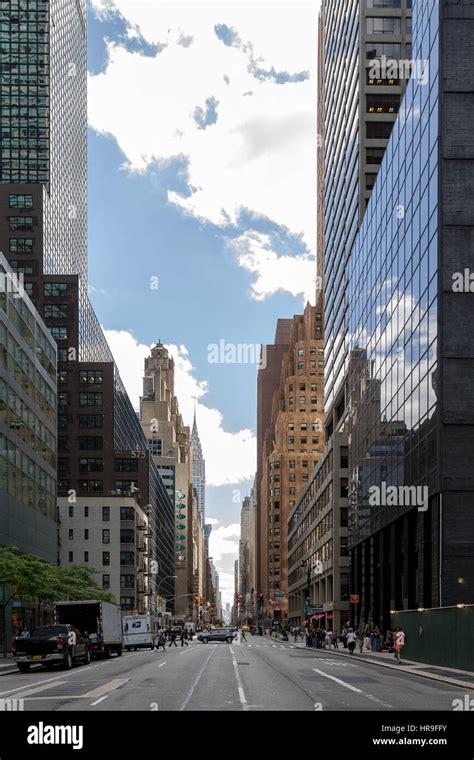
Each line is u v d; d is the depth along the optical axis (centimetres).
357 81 9700
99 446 14825
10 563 5400
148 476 15512
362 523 8138
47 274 15438
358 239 8900
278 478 19988
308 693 2497
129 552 13200
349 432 9406
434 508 5244
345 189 10650
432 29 5672
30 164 16550
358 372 8644
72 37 19850
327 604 10944
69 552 13200
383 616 6950
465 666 3816
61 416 14888
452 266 5225
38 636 4100
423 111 5844
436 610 4338
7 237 15212
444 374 5150
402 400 6297
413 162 6125
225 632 10288
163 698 2325
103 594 9238
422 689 2764
